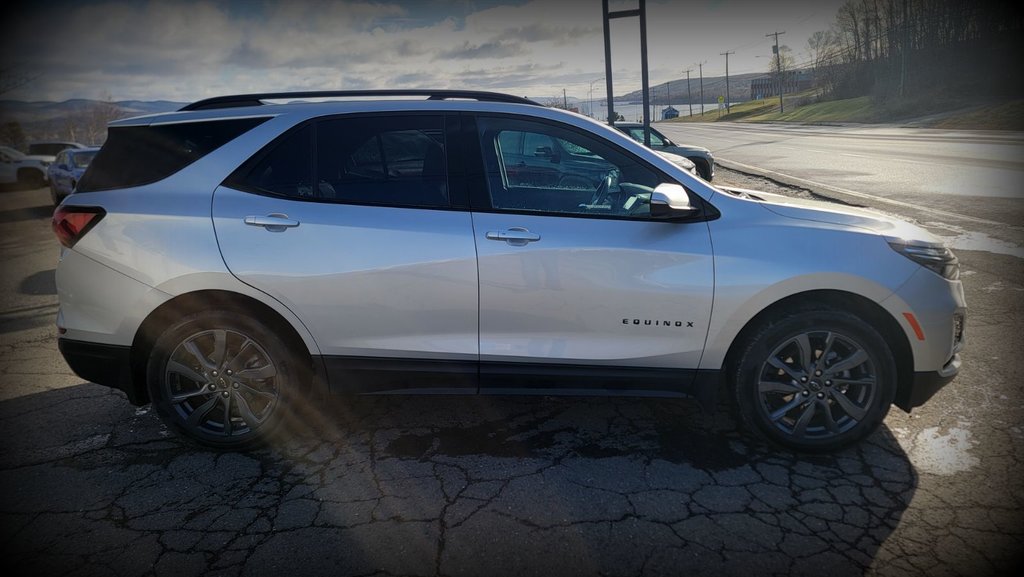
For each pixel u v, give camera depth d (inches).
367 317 117.3
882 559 90.8
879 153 810.2
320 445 126.4
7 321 222.1
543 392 122.3
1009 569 88.4
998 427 128.0
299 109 122.9
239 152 119.8
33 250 369.1
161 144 121.1
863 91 3149.6
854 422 116.0
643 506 104.2
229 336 119.2
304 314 116.9
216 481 114.1
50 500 108.8
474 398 146.3
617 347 118.1
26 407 146.3
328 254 115.1
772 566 89.7
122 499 108.9
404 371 121.0
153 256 114.4
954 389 145.3
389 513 103.5
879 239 115.0
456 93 126.7
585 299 115.7
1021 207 361.7
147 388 121.8
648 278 114.9
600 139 120.7
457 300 116.5
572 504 105.0
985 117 1528.1
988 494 105.9
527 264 115.0
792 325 113.3
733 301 113.8
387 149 120.2
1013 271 237.9
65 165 560.7
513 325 117.6
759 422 117.4
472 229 116.0
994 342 172.7
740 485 109.8
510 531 98.3
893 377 113.6
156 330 119.8
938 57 2620.6
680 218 116.8
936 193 422.6
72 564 92.1
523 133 121.2
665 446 123.6
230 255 114.7
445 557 92.6
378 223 116.1
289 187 118.9
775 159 780.0
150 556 93.7
